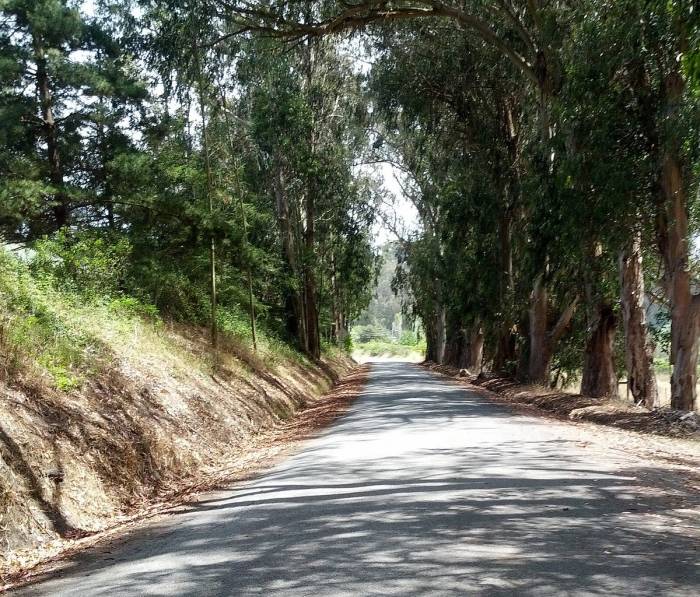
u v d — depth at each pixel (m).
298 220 38.22
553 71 21.11
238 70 24.34
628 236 18.00
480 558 5.37
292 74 30.53
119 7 20.19
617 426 16.75
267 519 7.20
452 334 55.06
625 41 15.87
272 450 14.25
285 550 5.89
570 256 21.92
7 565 6.57
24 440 8.34
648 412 17.08
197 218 19.50
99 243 16.47
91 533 7.91
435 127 30.34
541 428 15.07
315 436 15.73
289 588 4.87
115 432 10.62
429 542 5.86
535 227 22.22
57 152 18.88
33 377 9.90
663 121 15.79
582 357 32.09
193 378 16.69
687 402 17.36
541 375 28.41
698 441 14.10
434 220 43.72
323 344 54.31
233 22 19.95
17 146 18.27
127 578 5.49
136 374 13.67
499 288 30.77
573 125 17.36
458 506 7.18
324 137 35.28
